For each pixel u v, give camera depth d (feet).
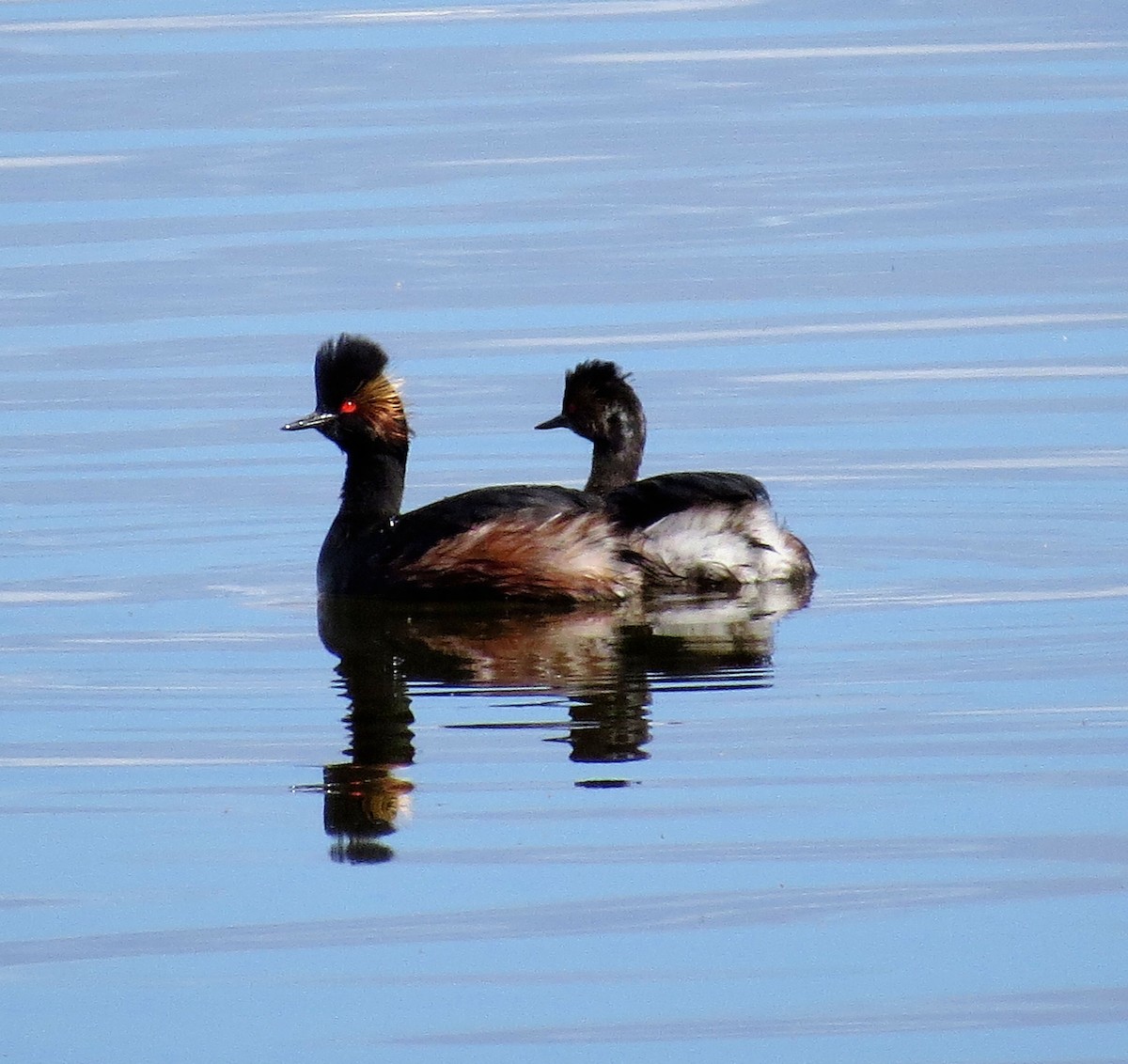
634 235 85.25
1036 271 79.05
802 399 66.44
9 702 42.60
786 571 49.67
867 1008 30.42
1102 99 102.63
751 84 107.24
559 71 109.40
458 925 32.94
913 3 123.95
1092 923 32.53
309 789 37.81
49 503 57.93
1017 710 40.75
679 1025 30.04
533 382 68.95
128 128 100.58
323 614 48.57
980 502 56.03
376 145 97.55
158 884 34.45
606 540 48.96
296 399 67.62
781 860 34.71
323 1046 29.73
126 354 72.43
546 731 40.04
